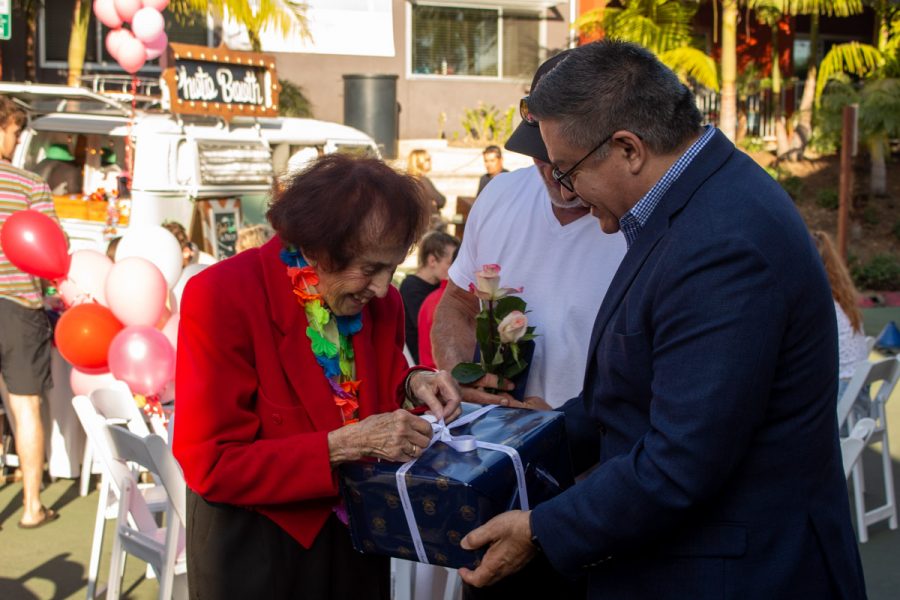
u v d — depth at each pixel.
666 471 1.80
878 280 13.02
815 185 16.06
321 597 2.11
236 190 7.11
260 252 2.12
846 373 4.88
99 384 4.91
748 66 17.27
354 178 1.97
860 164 16.73
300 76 14.98
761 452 1.88
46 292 5.62
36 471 4.81
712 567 1.89
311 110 14.71
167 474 3.07
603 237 2.83
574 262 2.86
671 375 1.82
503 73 16.58
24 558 4.43
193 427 1.99
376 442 1.96
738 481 1.89
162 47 7.38
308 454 1.96
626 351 1.96
